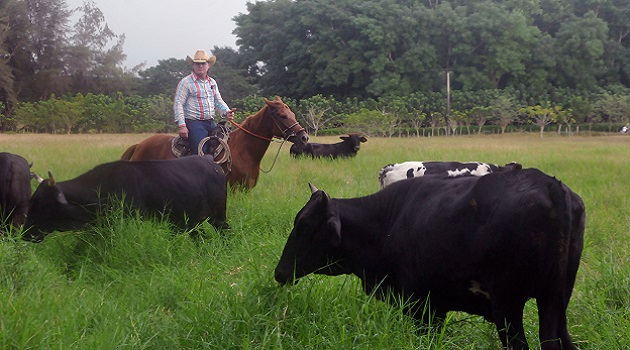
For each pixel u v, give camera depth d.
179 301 5.25
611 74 83.56
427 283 4.44
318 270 4.98
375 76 75.56
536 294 3.97
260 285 4.96
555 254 3.82
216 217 7.70
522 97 73.44
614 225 8.73
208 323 4.54
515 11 78.75
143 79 80.44
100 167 6.89
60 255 6.52
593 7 87.00
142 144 10.50
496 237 3.91
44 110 51.16
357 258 4.90
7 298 4.66
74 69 71.69
